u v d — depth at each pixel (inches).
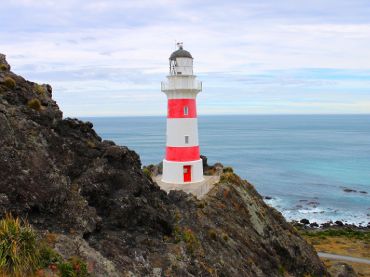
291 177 5383.9
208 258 1011.3
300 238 1855.3
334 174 5605.3
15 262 567.8
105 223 837.8
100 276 665.6
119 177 917.2
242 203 1664.6
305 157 7337.6
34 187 718.5
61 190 757.9
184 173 1972.2
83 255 677.9
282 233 1724.9
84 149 903.1
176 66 1973.4
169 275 828.0
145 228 914.7
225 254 1140.5
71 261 641.0
